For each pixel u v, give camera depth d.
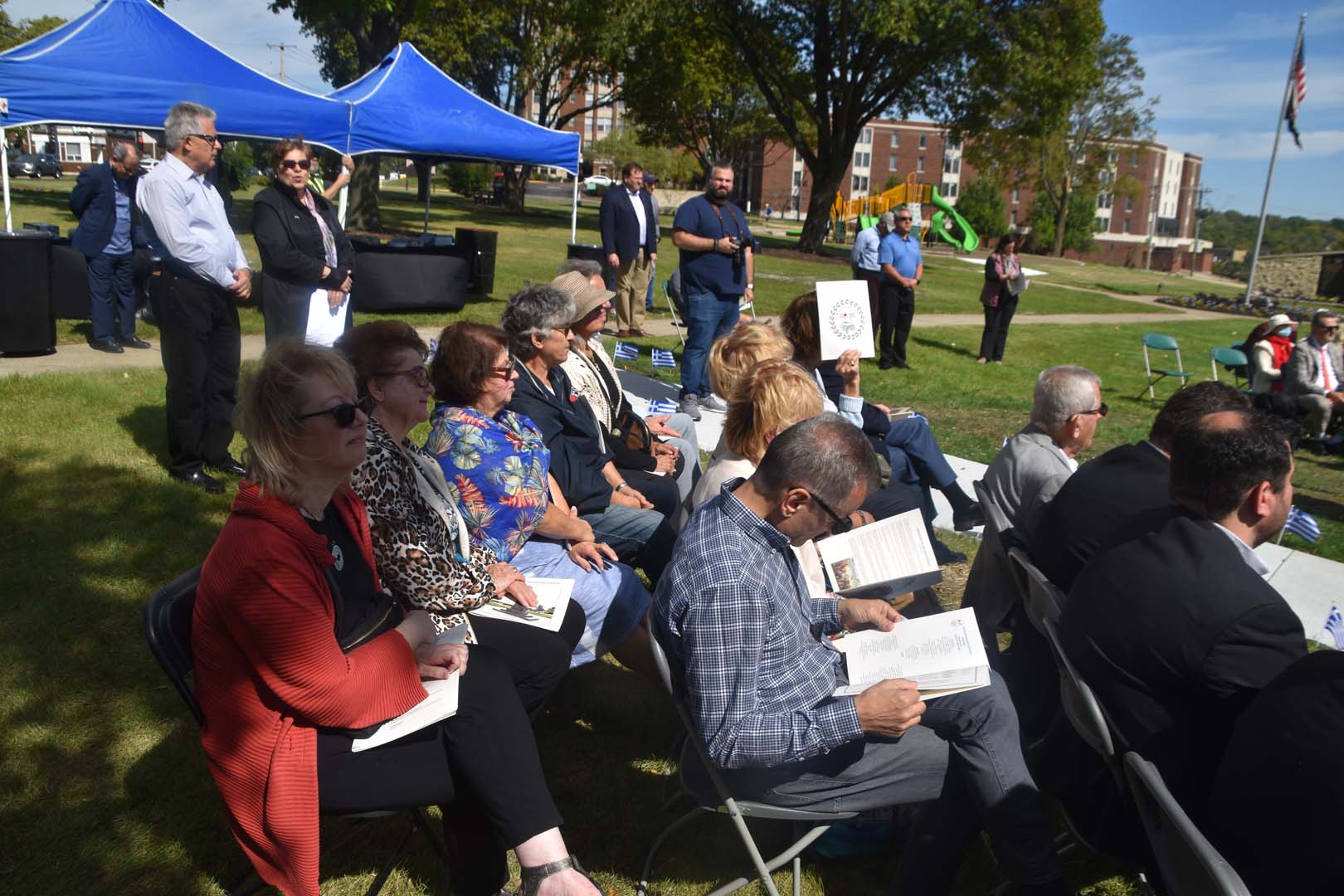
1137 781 2.04
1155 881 2.26
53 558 4.16
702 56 35.12
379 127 11.80
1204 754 2.06
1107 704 2.17
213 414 5.31
